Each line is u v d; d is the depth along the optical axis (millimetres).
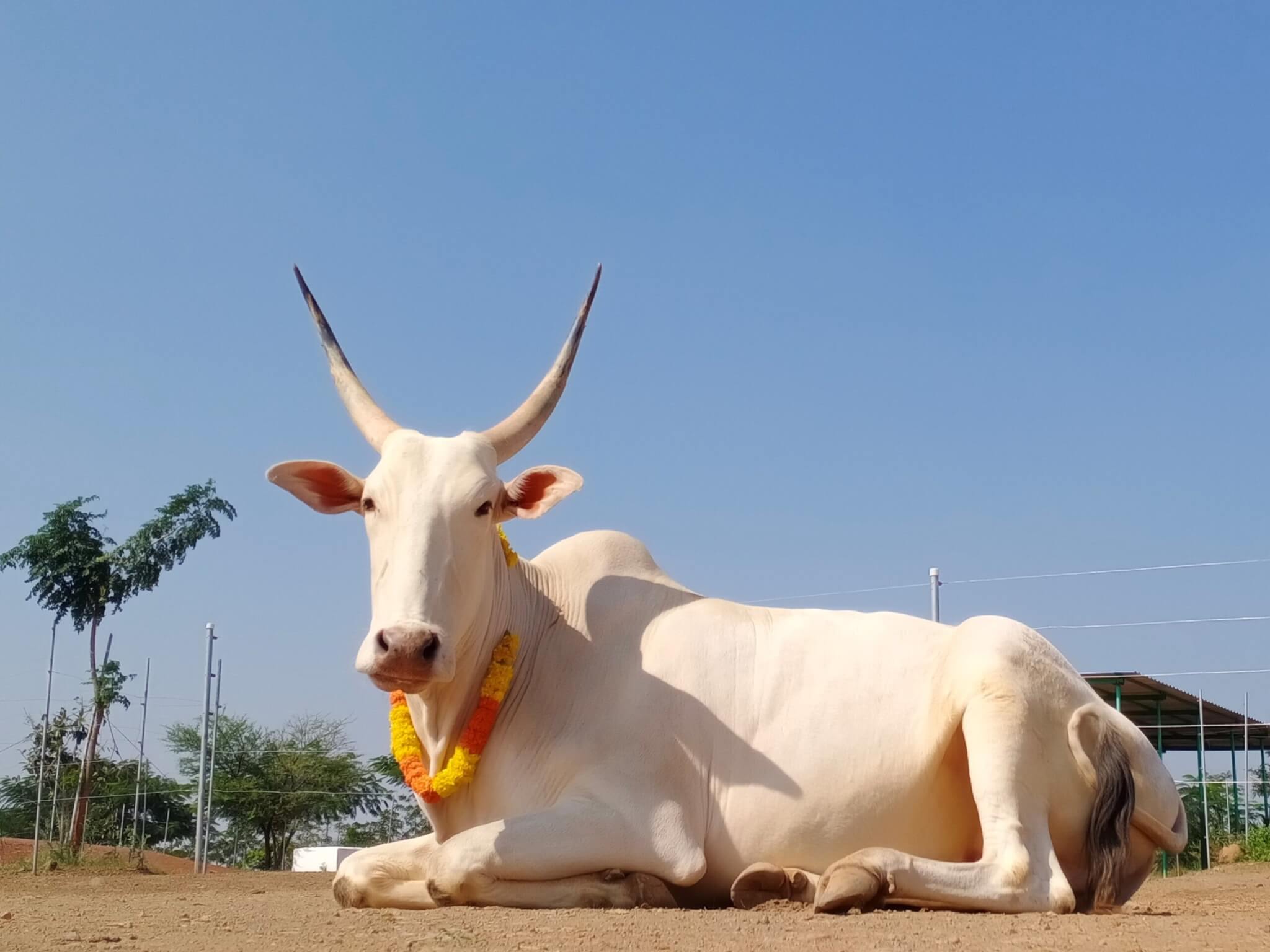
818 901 4887
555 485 5816
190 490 23125
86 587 22469
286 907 5805
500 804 5609
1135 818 5672
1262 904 6996
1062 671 5586
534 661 5840
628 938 4000
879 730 5613
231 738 33844
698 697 5652
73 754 24016
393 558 5297
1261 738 19750
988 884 5102
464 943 3943
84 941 4137
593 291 6195
